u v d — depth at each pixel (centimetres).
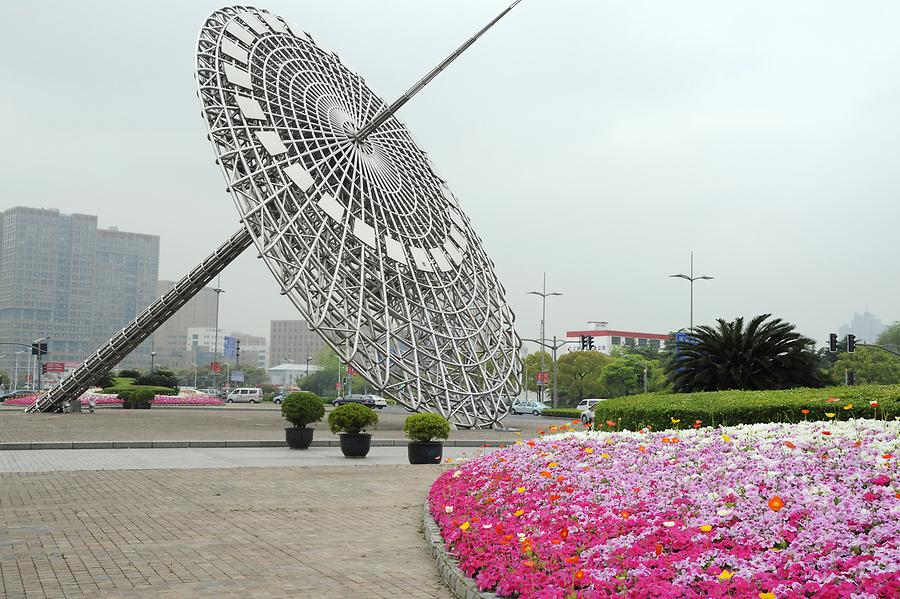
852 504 1114
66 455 3108
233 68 4950
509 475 1766
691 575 950
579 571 988
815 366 3850
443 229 5762
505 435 4656
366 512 1812
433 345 5172
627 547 1096
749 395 2503
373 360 4825
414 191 5697
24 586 1120
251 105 4838
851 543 991
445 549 1298
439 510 1612
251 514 1764
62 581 1151
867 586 841
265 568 1248
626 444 1944
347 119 5528
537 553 1134
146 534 1513
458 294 5534
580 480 1575
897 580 840
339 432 3222
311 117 5219
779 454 1514
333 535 1530
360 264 4878
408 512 1819
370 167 5347
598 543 1140
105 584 1137
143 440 3644
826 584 873
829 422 1892
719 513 1159
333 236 4825
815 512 1096
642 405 2589
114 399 8262
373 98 6225
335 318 4875
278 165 4747
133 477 2409
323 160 4997
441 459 3125
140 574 1198
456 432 4941
